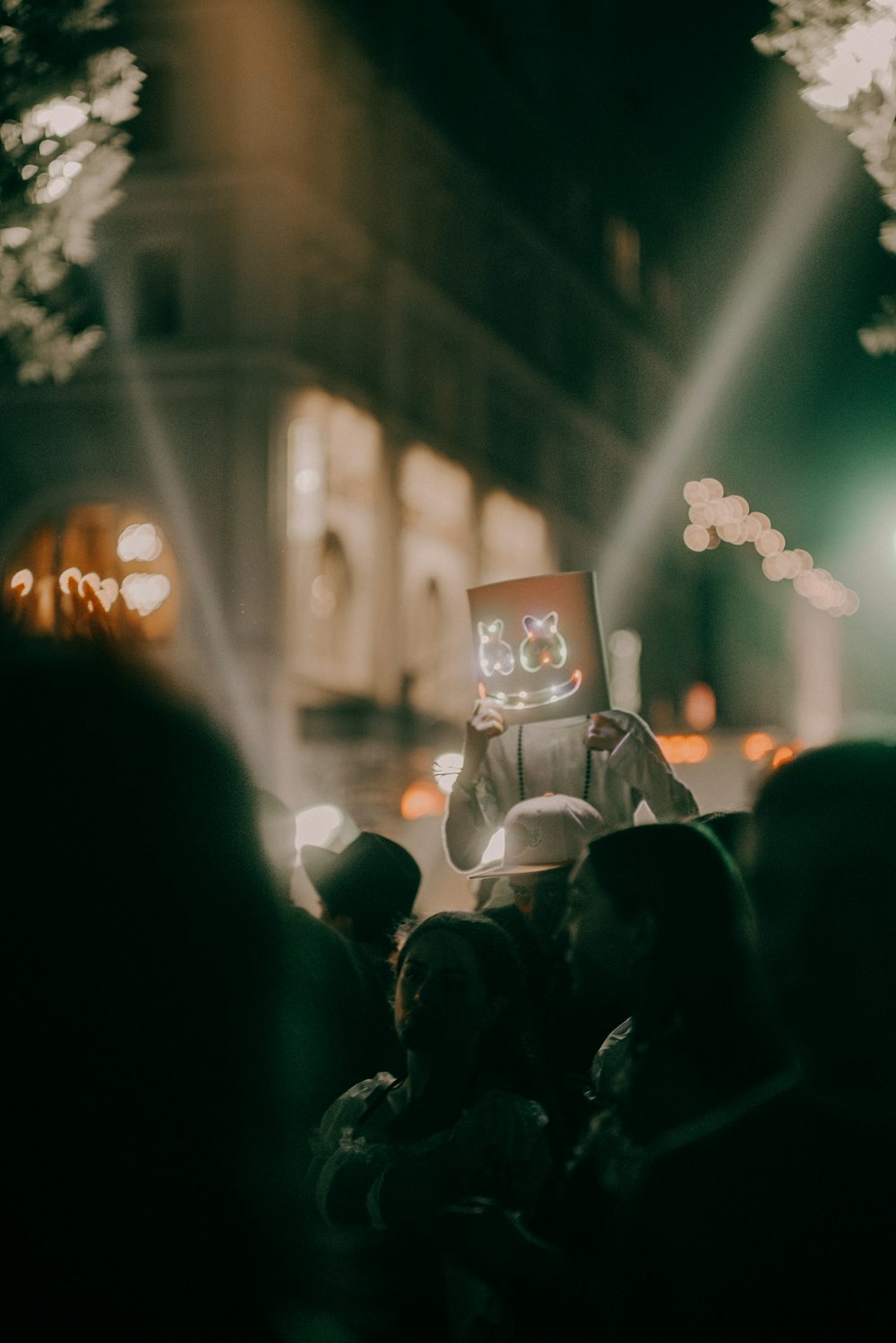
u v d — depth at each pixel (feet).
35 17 33.27
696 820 13.33
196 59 123.03
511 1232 9.66
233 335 119.96
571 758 17.33
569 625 17.33
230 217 121.29
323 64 130.82
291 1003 4.24
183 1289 3.84
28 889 3.71
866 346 34.76
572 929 9.39
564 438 185.88
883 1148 6.03
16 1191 3.73
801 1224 6.05
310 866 17.25
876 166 28.94
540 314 179.01
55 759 3.75
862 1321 5.93
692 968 8.93
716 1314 6.07
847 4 26.78
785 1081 6.51
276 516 119.44
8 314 35.63
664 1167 6.39
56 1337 3.75
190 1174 3.85
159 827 3.81
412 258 147.02
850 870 5.93
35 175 33.71
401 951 12.35
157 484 119.75
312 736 123.34
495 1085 12.00
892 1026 5.93
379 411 138.51
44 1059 3.71
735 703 223.30
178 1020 3.82
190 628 116.98
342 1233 11.27
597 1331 9.32
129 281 122.31
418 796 67.97
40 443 121.29
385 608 138.62
